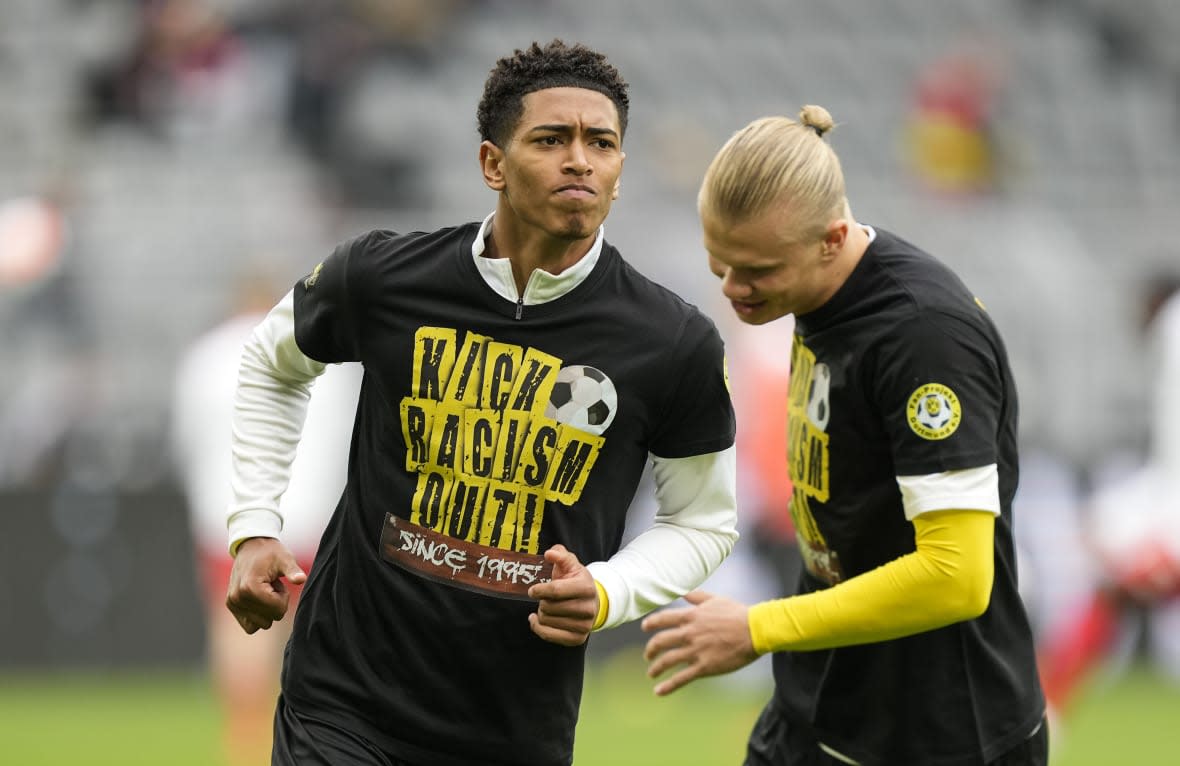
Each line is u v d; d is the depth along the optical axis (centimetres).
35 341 4250
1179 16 6322
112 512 3941
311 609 1390
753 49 5975
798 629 1338
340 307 1356
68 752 2936
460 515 1316
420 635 1321
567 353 1316
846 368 1377
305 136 5225
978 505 1319
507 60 1311
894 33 6069
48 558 3916
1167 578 2734
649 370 1316
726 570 3712
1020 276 4922
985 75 6003
